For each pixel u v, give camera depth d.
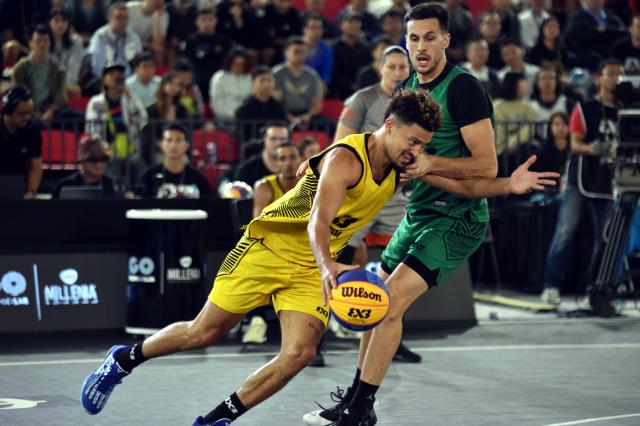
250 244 6.58
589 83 17.98
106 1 17.97
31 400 8.12
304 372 9.40
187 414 7.70
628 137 12.65
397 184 6.43
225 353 10.34
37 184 12.49
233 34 17.92
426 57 7.20
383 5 20.66
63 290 11.15
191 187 12.34
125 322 11.30
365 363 6.95
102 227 11.40
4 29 17.19
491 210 15.04
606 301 13.04
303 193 6.46
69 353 10.23
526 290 14.74
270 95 15.36
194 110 16.11
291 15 18.39
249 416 7.64
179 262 10.84
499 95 15.80
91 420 7.46
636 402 8.27
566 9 20.91
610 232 13.01
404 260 7.17
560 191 14.78
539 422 7.53
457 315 12.32
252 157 13.05
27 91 12.15
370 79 13.73
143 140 13.66
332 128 15.44
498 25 18.61
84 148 12.38
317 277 6.52
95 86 16.47
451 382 9.02
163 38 17.73
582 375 9.39
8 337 10.89
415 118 6.15
